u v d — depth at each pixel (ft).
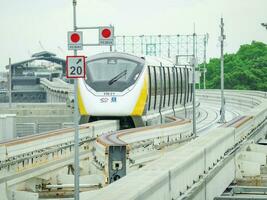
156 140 168.66
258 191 122.42
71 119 252.21
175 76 264.31
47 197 132.36
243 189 123.44
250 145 170.40
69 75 99.19
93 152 162.61
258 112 219.00
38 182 136.46
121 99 201.77
